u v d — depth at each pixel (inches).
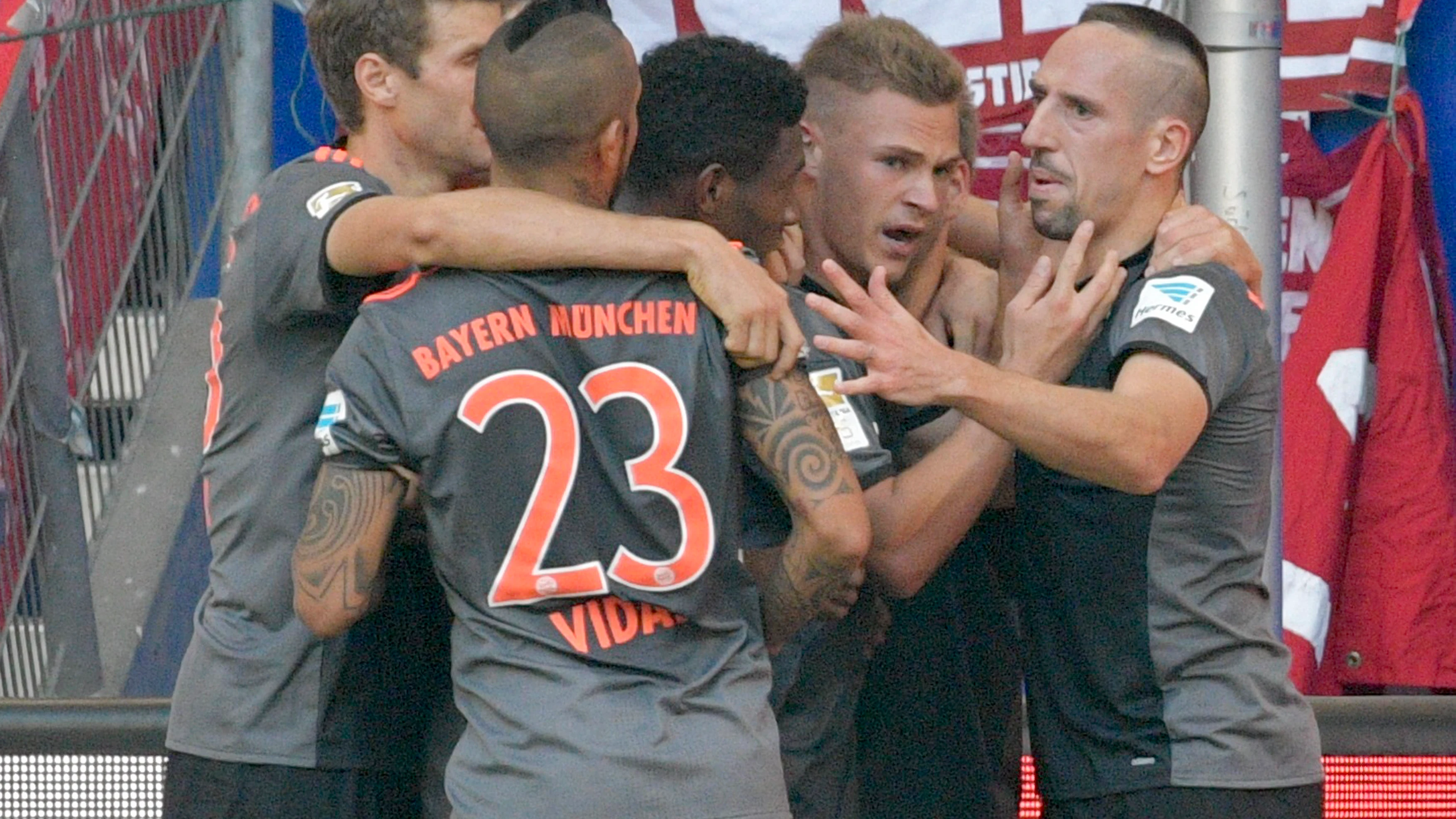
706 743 327.6
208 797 381.1
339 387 337.7
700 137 356.8
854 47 420.8
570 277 335.6
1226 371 368.8
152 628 672.4
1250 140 502.3
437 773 393.4
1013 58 692.1
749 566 368.5
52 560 629.0
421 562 396.2
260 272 371.9
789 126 365.4
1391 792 466.9
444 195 340.2
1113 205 405.7
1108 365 386.0
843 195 419.8
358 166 384.5
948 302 452.1
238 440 388.5
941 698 436.8
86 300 687.7
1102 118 400.5
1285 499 685.9
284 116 789.2
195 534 713.6
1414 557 691.4
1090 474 359.6
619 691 329.4
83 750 464.4
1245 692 378.6
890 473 387.2
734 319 330.6
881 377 354.6
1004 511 434.9
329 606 339.3
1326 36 700.0
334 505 336.8
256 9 715.4
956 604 438.3
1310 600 679.1
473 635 339.3
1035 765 411.5
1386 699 472.4
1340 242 691.4
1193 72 401.7
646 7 706.8
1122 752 386.0
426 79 394.3
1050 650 398.6
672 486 331.9
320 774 380.2
